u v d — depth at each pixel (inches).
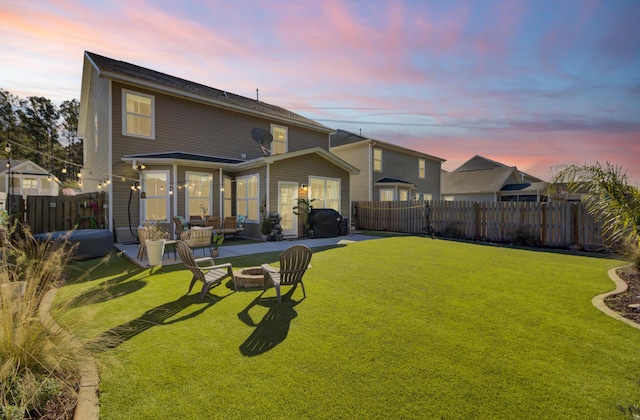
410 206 554.3
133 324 133.1
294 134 629.9
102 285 192.2
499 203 421.1
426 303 160.4
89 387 87.4
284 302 163.5
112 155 402.0
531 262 265.9
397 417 75.4
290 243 392.2
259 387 87.7
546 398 82.4
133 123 441.4
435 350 109.5
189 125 475.5
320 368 97.8
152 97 439.2
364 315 144.1
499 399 82.0
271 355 106.2
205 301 165.0
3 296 93.5
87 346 103.7
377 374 94.2
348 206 557.9
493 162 1207.6
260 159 429.1
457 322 135.0
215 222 426.0
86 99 589.9
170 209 411.2
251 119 554.6
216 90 607.8
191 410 78.2
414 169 914.1
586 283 196.5
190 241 280.2
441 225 497.0
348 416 75.7
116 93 406.6
